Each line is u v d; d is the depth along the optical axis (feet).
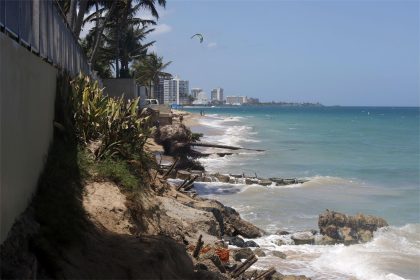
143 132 55.72
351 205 90.58
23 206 28.84
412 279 52.49
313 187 105.91
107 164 45.85
